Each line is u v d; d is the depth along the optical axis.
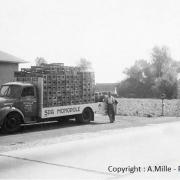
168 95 75.56
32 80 17.12
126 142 12.39
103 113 27.17
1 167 8.76
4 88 16.50
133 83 84.94
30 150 11.12
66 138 13.63
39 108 16.84
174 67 77.75
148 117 23.86
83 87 19.05
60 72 17.86
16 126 15.78
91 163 8.98
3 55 25.62
